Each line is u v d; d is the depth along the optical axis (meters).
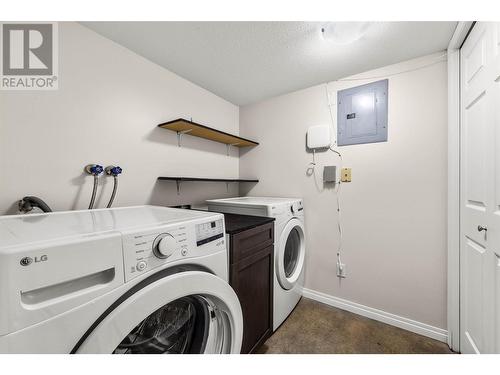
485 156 1.04
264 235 1.36
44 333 0.43
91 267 0.50
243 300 1.17
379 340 1.45
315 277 1.98
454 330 1.35
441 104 1.45
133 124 1.50
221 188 2.29
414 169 1.54
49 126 1.14
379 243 1.68
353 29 1.25
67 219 0.82
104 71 1.34
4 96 1.03
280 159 2.21
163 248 0.63
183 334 0.84
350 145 1.80
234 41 1.38
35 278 0.42
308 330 1.55
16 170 1.04
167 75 1.72
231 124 2.41
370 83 1.71
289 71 1.74
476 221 1.13
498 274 0.92
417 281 1.54
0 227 0.66
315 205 1.99
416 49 1.44
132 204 1.50
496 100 0.94
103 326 0.50
